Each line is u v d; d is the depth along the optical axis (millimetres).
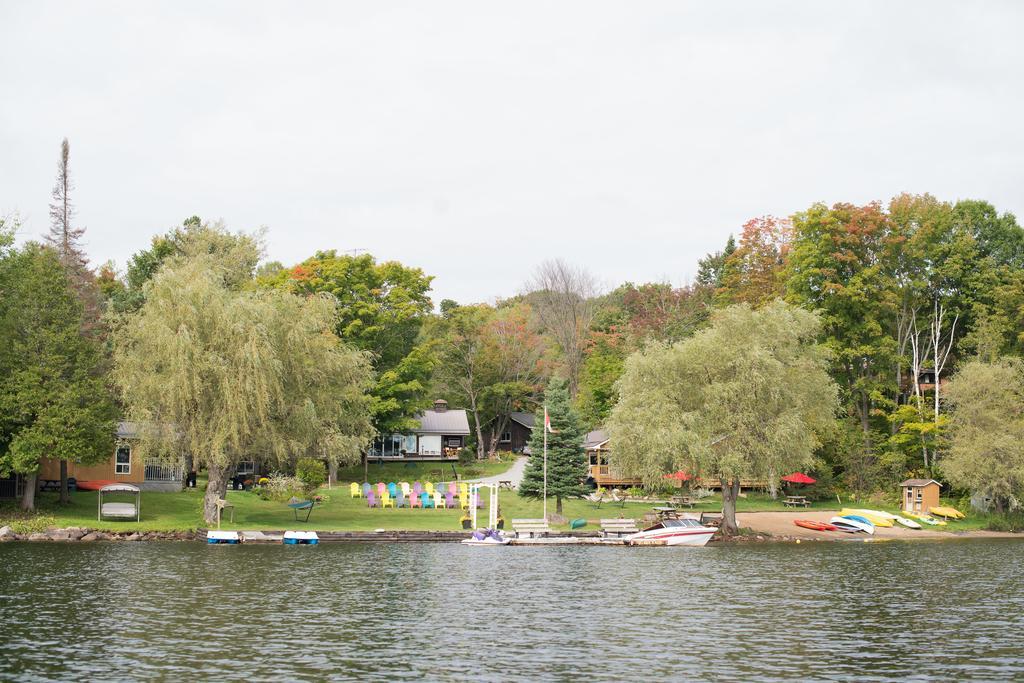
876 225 89438
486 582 45031
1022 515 77125
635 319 108625
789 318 67312
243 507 71562
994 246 96562
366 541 62344
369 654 30328
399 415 100188
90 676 27469
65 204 105000
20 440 60438
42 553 52750
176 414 60781
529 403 120062
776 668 29047
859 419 92688
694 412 63469
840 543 65625
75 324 64062
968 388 77438
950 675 28406
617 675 28156
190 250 104250
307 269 97188
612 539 63906
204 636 32500
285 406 63562
